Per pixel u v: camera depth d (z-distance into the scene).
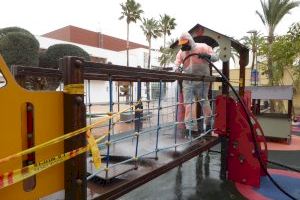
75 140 1.72
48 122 1.65
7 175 1.39
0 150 1.42
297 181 4.62
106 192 2.01
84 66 1.79
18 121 1.50
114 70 2.04
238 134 4.45
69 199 1.75
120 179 2.27
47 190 1.68
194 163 5.55
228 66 4.82
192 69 4.65
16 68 2.74
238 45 5.20
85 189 1.81
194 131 4.52
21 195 1.54
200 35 4.95
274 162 5.73
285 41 15.20
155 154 2.90
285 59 15.40
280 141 8.21
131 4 36.12
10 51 9.73
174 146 3.19
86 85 4.08
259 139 4.62
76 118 1.73
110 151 3.04
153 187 4.23
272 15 17.95
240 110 4.43
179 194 3.98
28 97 1.54
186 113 4.59
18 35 9.82
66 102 1.71
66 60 1.71
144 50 41.47
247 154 4.38
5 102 1.44
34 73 2.82
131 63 37.22
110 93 2.10
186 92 4.58
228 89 4.55
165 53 38.50
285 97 8.08
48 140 1.65
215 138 4.30
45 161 1.56
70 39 40.34
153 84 4.79
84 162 1.79
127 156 2.80
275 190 4.20
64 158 1.64
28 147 1.55
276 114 8.06
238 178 4.46
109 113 2.11
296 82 16.88
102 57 32.03
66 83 1.72
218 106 4.48
